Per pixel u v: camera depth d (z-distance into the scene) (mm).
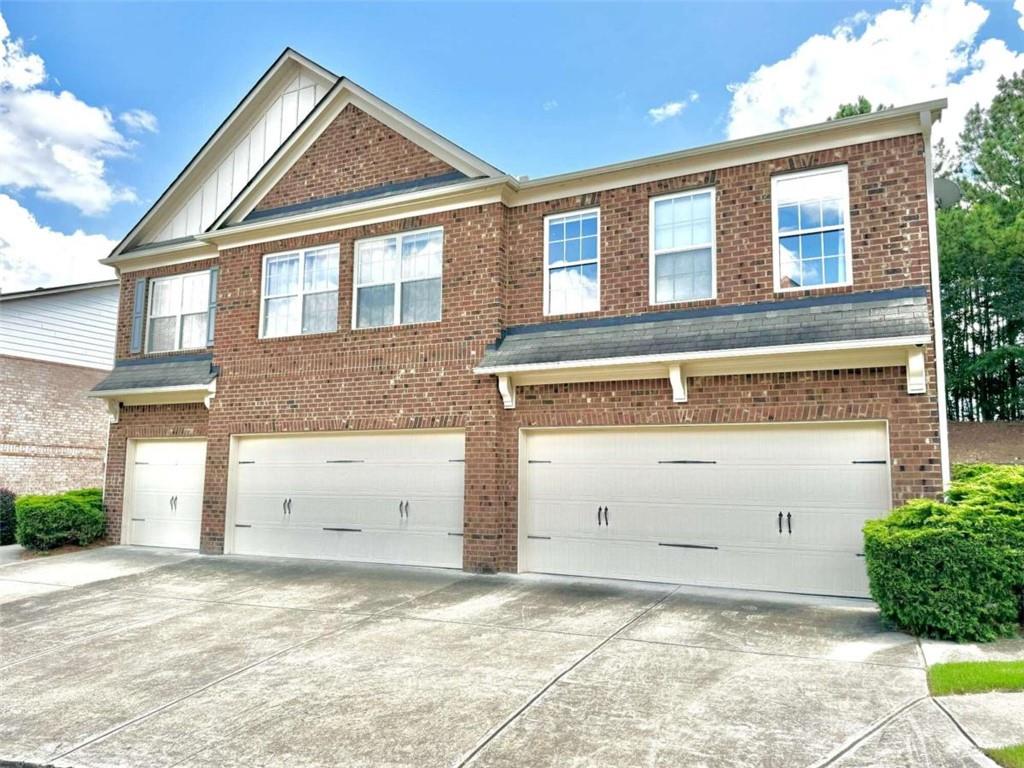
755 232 9570
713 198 9914
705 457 9523
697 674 5922
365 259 12195
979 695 5176
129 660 6867
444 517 11031
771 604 8312
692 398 9500
